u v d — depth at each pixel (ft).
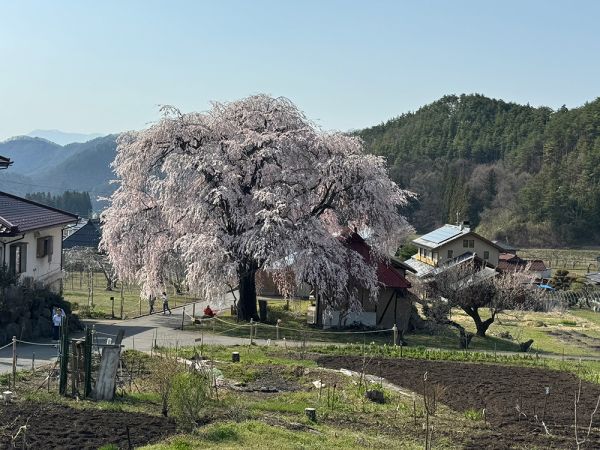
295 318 122.52
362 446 45.42
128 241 115.75
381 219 115.34
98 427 45.93
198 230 111.55
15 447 40.96
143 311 128.36
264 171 111.34
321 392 61.26
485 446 47.70
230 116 117.70
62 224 115.75
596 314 182.91
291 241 104.78
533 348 108.88
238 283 114.73
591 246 354.54
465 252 215.92
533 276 173.99
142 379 62.49
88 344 54.70
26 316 84.02
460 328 111.65
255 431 46.65
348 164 110.22
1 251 91.86
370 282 110.01
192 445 42.50
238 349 82.07
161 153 114.73
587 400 62.90
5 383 57.57
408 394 62.85
